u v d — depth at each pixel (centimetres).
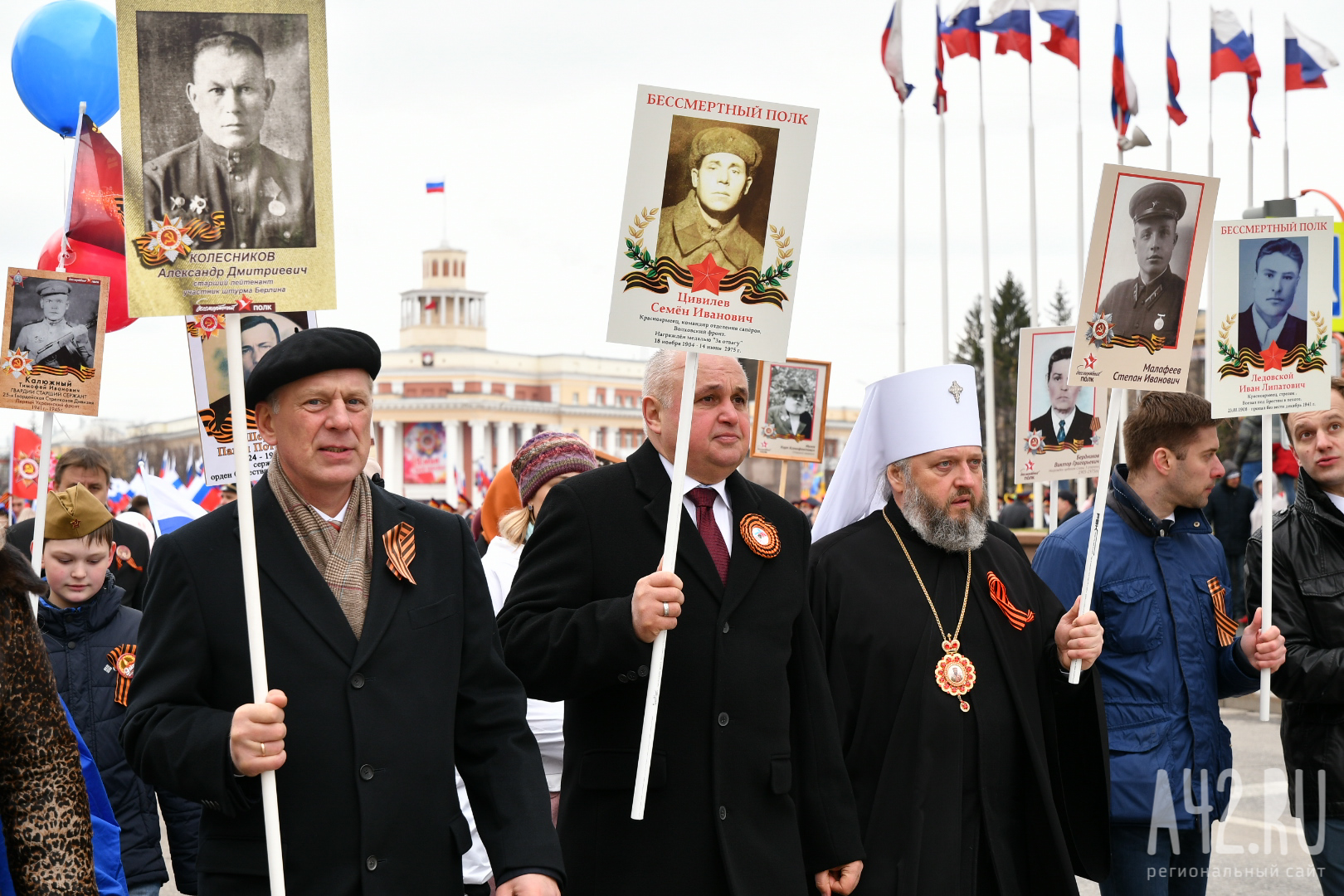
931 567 410
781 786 340
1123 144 1848
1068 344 650
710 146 338
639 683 342
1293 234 440
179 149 282
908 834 375
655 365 370
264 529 286
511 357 10975
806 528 376
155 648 277
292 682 275
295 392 284
